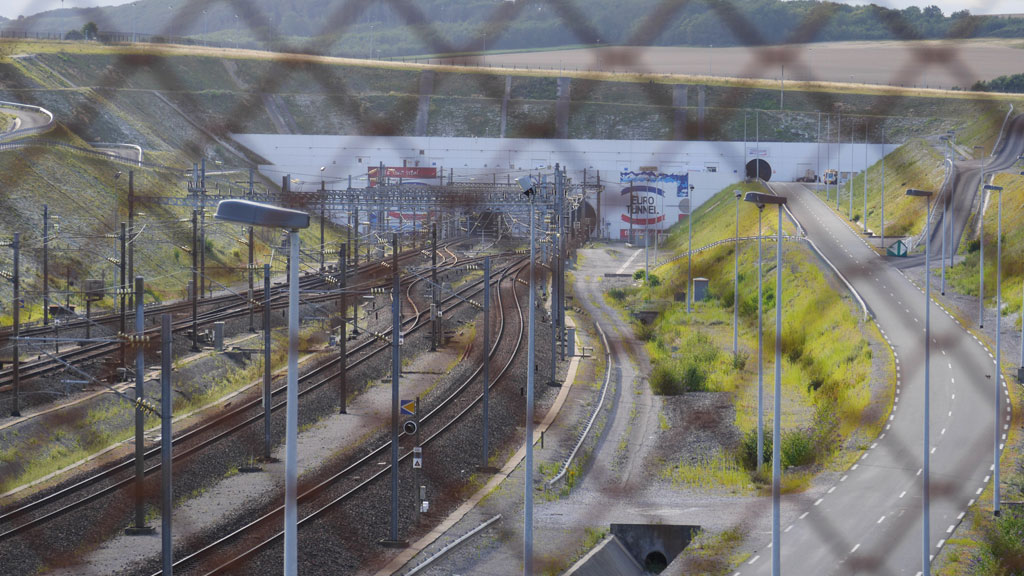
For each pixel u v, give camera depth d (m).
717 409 52.16
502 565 28.16
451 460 40.41
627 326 80.75
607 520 33.50
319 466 37.91
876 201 113.50
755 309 78.50
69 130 112.81
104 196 89.69
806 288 77.19
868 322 64.94
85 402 43.88
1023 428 44.00
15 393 41.25
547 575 27.19
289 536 18.28
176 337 58.25
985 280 73.06
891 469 39.56
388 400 50.47
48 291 60.31
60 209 82.38
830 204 116.75
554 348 60.41
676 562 29.30
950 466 39.53
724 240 102.88
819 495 36.50
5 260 69.31
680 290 93.12
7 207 77.38
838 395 52.00
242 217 16.97
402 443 41.59
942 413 46.88
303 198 74.94
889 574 28.08
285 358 59.78
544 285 94.62
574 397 55.03
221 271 85.25
